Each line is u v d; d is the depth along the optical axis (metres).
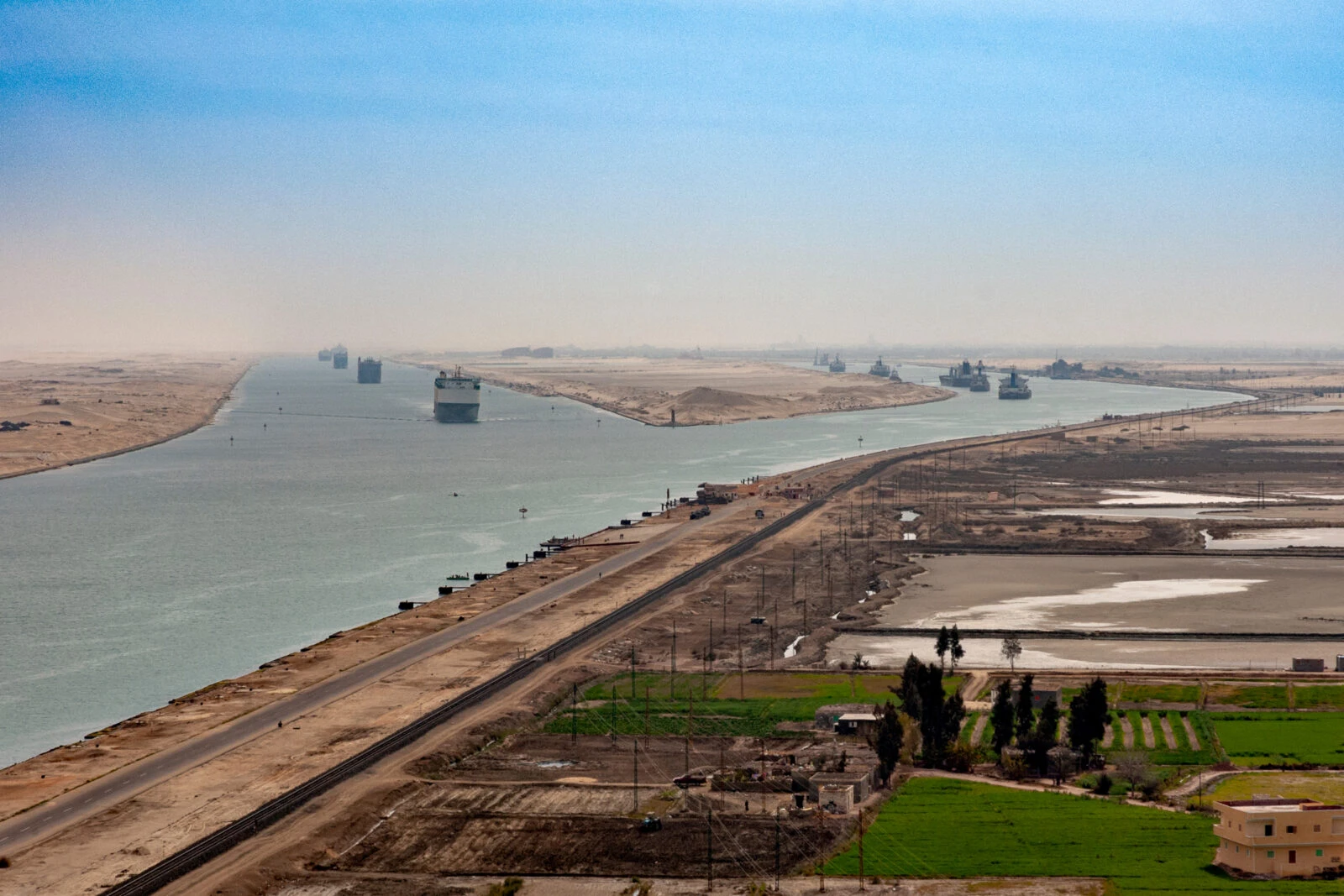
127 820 143.12
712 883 131.88
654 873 134.38
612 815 151.00
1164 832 146.50
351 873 133.50
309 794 151.62
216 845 135.25
